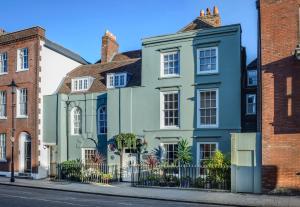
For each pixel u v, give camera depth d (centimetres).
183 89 2359
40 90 2880
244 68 2630
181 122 2341
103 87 2859
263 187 1755
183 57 2380
